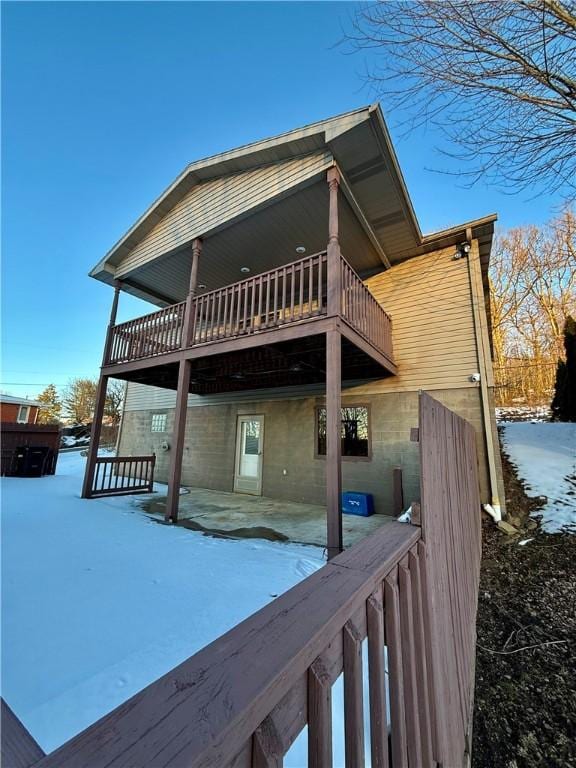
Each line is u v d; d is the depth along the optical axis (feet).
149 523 16.89
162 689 1.65
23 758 4.33
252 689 1.69
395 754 2.99
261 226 19.81
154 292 28.63
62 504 20.53
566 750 6.58
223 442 29.40
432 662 4.32
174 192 22.00
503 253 54.44
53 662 6.37
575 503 17.57
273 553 12.48
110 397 91.81
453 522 7.32
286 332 15.06
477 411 18.99
